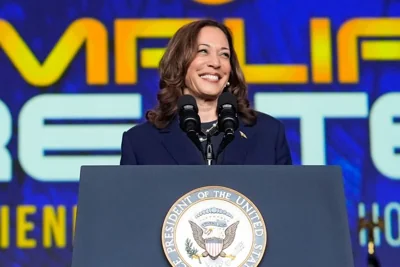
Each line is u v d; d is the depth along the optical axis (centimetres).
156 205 573
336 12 1427
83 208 574
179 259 557
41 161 1395
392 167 1409
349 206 1402
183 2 1423
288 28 1423
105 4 1423
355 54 1425
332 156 1408
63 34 1419
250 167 585
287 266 561
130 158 761
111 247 563
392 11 1434
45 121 1402
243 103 790
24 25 1419
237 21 1421
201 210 568
